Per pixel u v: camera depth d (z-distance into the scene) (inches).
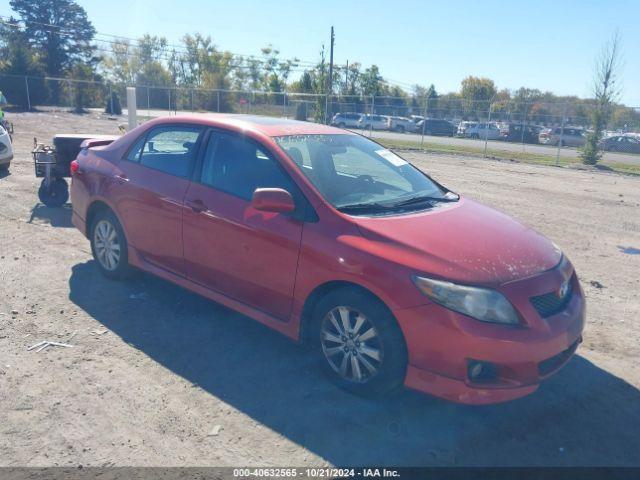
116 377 150.6
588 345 186.2
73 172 225.0
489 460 125.7
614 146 1270.9
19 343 165.8
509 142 1464.1
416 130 1675.7
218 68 2573.8
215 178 174.9
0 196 350.9
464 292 129.7
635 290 243.6
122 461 119.1
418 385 134.0
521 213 407.8
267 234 155.9
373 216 154.1
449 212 167.2
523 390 130.7
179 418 134.6
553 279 144.3
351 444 128.6
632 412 147.6
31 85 1669.5
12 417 131.3
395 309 133.1
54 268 228.1
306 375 156.3
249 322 187.8
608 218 404.2
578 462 126.6
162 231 186.5
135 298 201.8
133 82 2452.0
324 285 147.6
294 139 175.2
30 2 2775.6
